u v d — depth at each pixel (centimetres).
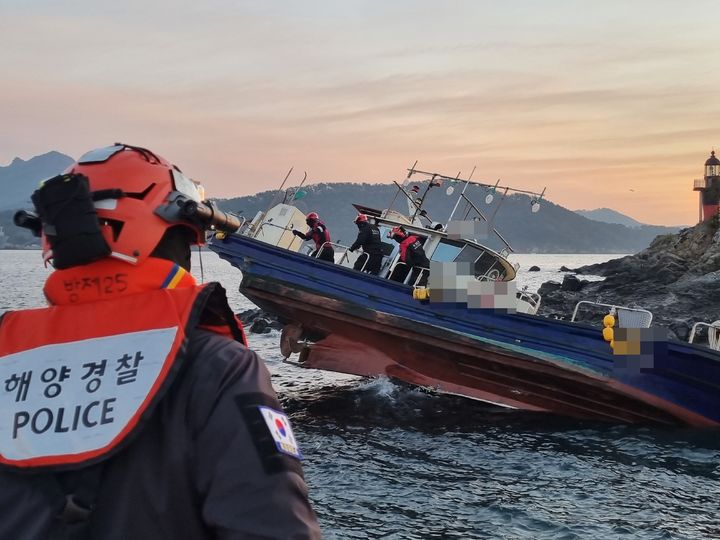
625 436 1102
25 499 143
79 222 155
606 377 1140
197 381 149
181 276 170
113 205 163
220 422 146
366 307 1241
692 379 1121
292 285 1270
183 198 170
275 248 1294
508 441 1073
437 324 1221
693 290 3297
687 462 976
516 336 1191
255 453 143
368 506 796
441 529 733
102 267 162
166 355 149
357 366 1313
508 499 821
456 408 1266
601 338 1159
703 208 6944
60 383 150
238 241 1310
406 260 1320
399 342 1247
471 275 1312
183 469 145
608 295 3547
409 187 1545
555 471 932
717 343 1209
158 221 167
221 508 141
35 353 156
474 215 1516
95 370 150
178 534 144
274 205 1559
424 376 1281
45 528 141
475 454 1004
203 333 161
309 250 1500
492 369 1214
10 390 153
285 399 1352
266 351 1997
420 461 968
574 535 717
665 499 829
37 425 146
